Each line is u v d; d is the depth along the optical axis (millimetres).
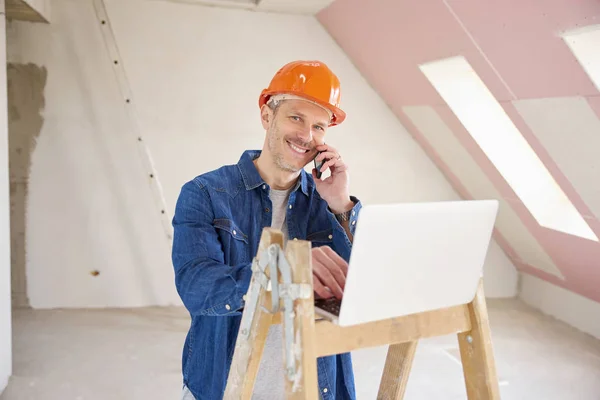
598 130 2156
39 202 3533
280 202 1371
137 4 3453
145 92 3533
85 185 3564
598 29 1734
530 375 2910
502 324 3691
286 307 839
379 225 797
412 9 2553
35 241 3562
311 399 821
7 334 2580
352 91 3842
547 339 3438
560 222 3113
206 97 3621
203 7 3543
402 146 3969
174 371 2799
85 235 3611
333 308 897
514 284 4297
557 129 2389
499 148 3141
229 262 1271
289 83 1234
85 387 2586
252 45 3645
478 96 3057
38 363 2807
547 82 2180
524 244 3705
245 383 917
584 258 3119
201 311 1088
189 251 1172
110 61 3477
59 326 3324
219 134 3666
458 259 941
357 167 3928
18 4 2898
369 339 904
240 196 1324
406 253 855
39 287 3607
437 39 2613
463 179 3762
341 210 1307
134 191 3623
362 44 3393
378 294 858
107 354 2961
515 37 2107
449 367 2982
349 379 1379
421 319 965
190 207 1237
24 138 3463
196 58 3576
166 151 3607
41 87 3436
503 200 3459
